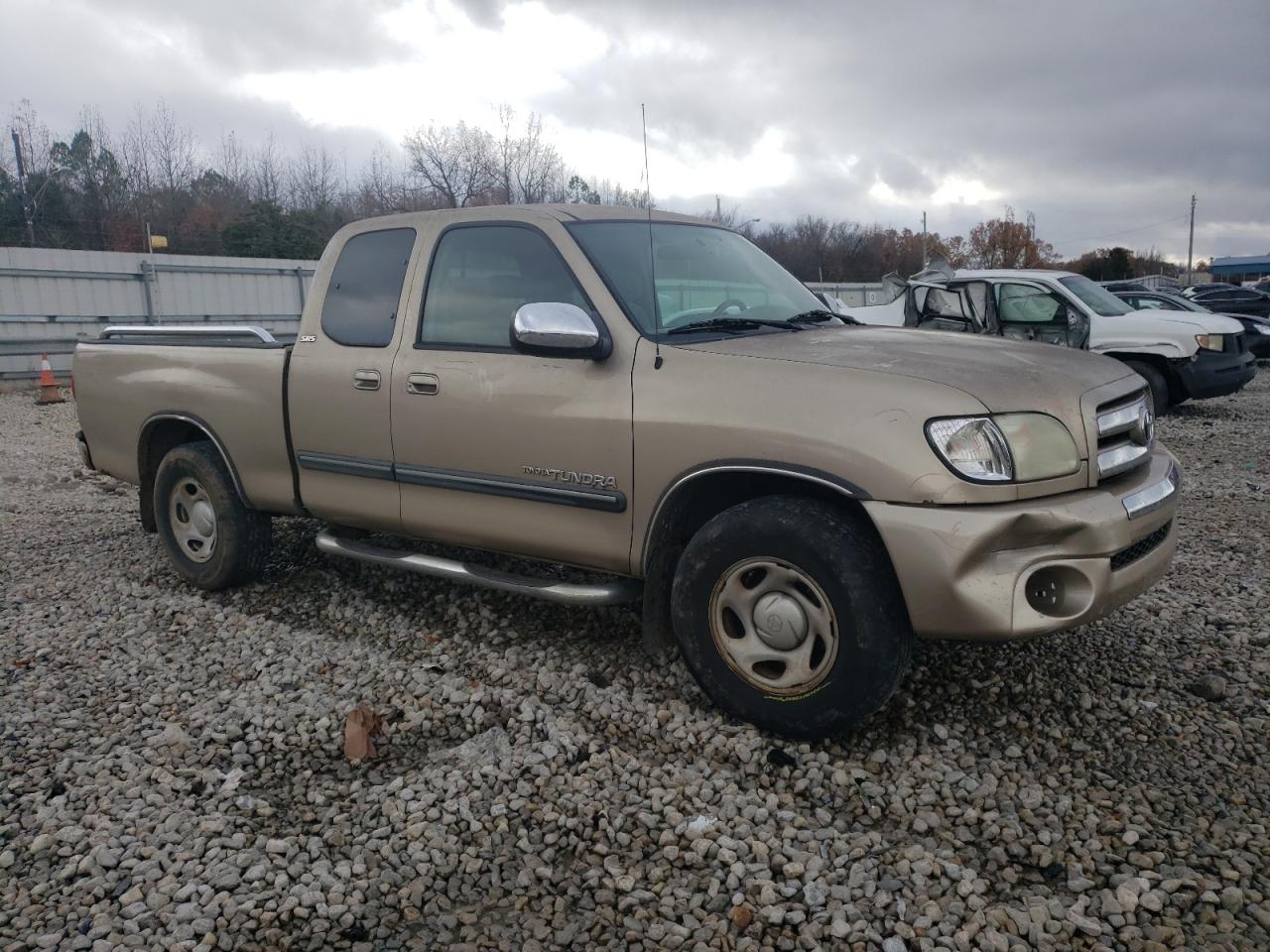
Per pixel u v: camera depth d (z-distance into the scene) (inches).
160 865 112.7
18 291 736.3
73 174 1432.1
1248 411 515.5
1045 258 2571.4
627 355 145.8
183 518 211.8
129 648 177.9
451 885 109.3
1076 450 127.3
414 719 146.4
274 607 198.8
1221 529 248.5
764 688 134.2
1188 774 126.1
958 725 139.2
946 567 118.2
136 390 214.7
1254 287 1191.6
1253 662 158.6
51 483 355.6
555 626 178.9
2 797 127.0
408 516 173.3
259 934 101.6
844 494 124.5
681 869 110.9
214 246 1360.7
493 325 161.6
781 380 132.4
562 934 100.5
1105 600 124.7
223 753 138.9
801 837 114.6
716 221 195.3
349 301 182.7
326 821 121.4
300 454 187.2
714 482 141.5
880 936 98.9
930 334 158.4
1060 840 113.1
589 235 159.3
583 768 131.2
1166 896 102.3
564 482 150.6
